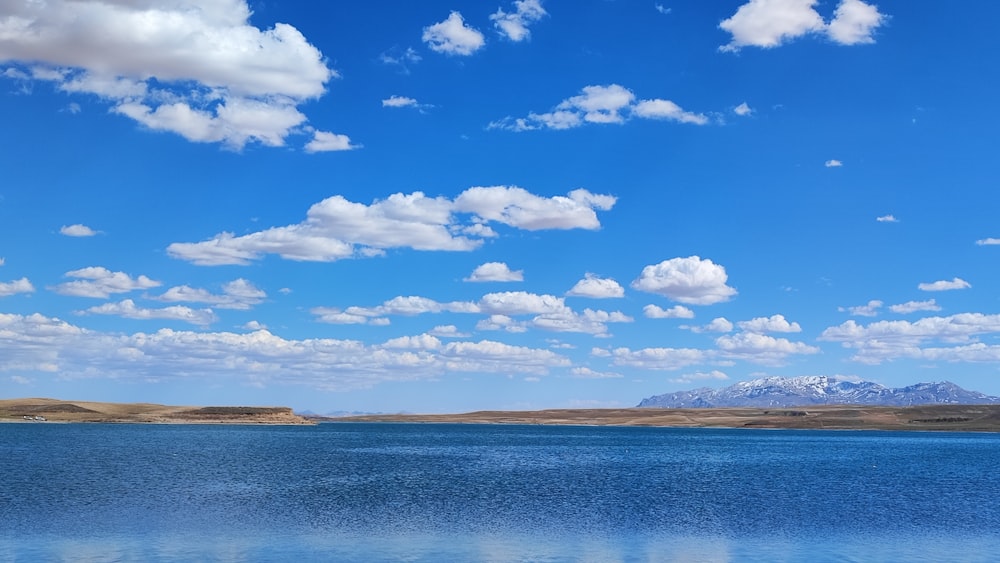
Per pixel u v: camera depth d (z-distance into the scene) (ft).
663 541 160.97
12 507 198.80
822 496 244.22
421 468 348.18
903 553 150.20
